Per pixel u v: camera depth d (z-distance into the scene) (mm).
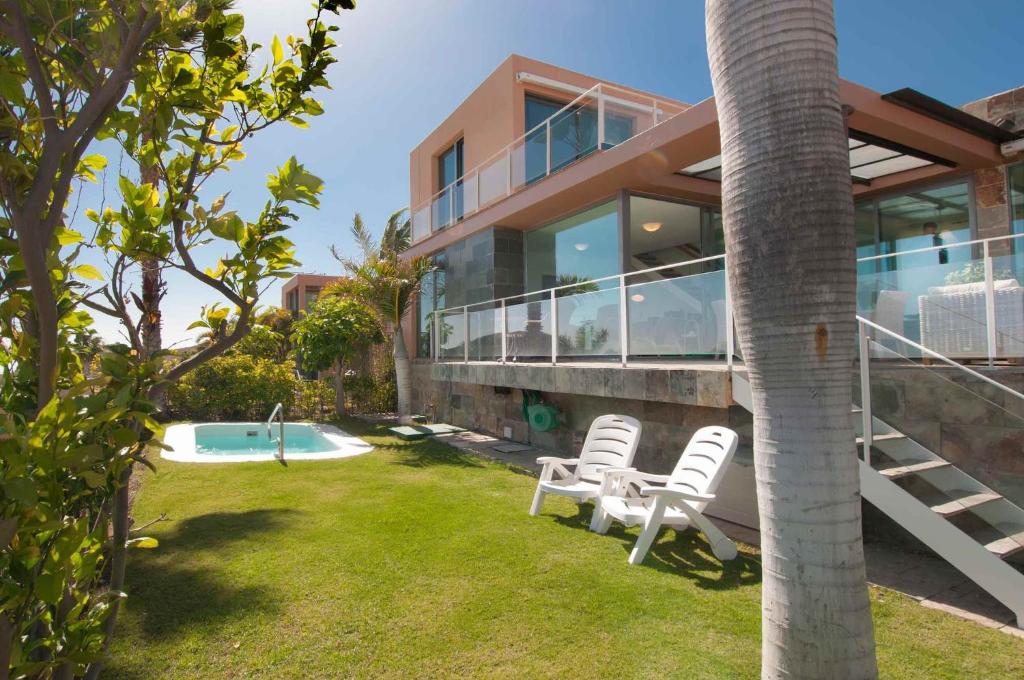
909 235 9750
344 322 15438
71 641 1819
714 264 11484
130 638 3465
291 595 4066
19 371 1708
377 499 6730
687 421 6961
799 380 2320
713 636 3500
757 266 2379
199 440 13195
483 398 12289
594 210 11289
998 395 4402
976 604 4023
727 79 2500
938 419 4762
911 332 5898
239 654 3305
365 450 10289
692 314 6484
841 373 2314
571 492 5711
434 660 3248
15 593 1463
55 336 1544
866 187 10047
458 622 3682
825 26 2346
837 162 2309
